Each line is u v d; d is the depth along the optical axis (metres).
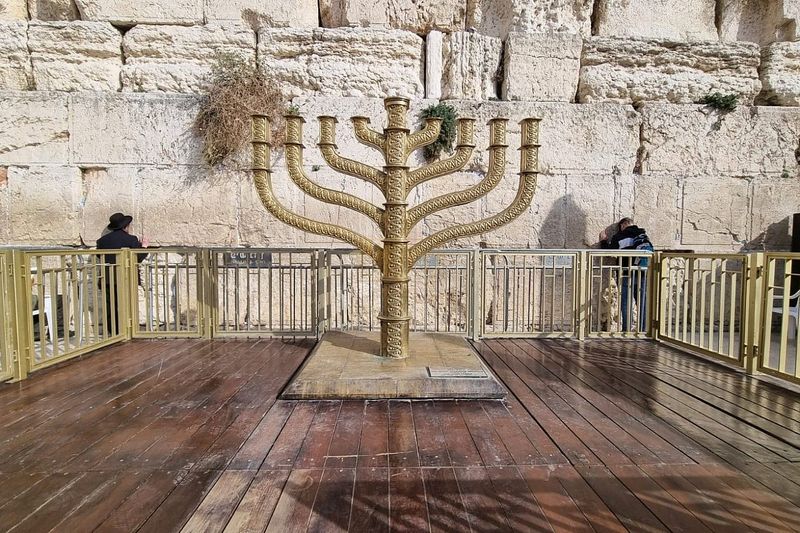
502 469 2.13
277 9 6.07
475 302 4.84
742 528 1.72
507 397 3.10
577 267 4.95
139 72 5.89
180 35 5.93
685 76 6.34
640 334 5.00
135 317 4.87
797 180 6.38
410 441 2.41
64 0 5.96
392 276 3.50
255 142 3.46
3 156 5.66
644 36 6.43
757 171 6.35
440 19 6.19
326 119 3.48
